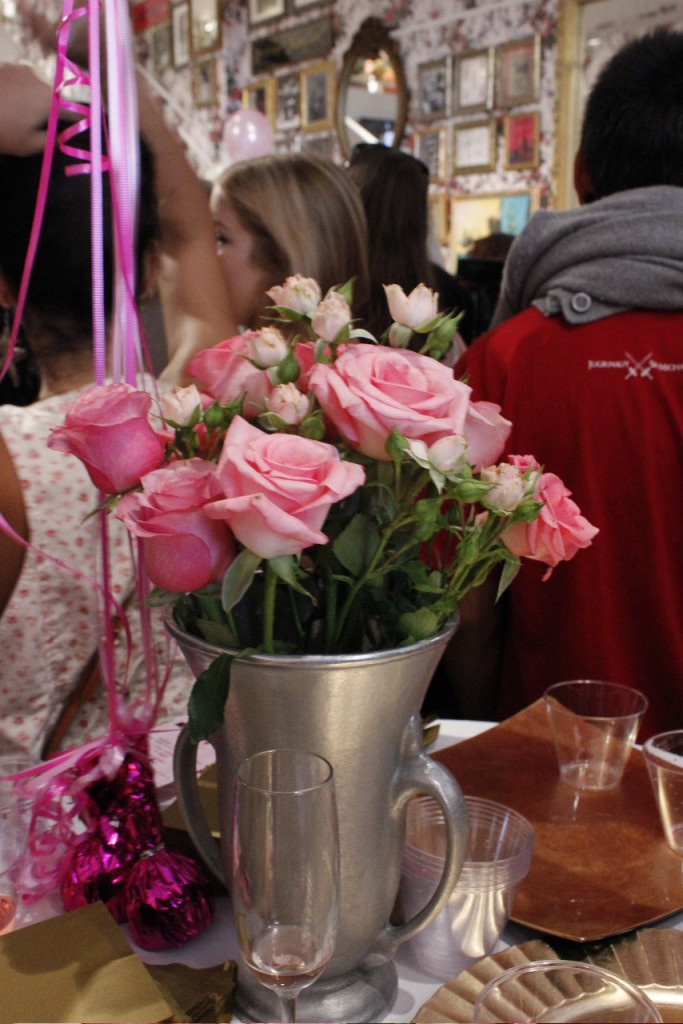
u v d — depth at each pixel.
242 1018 0.67
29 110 0.98
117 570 1.01
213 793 0.87
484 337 1.42
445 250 4.30
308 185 1.91
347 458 0.61
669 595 1.32
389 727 0.62
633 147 1.34
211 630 0.61
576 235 1.34
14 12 0.97
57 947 0.67
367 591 0.65
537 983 0.53
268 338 0.62
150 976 0.65
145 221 1.08
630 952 0.72
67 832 0.82
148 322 1.59
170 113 3.58
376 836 0.65
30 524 0.97
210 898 0.76
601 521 1.32
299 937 0.58
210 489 0.55
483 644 1.49
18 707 1.00
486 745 1.06
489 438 0.63
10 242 1.02
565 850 0.87
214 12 5.32
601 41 3.45
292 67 4.86
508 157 3.88
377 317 2.04
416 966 0.74
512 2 3.73
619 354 1.30
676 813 0.85
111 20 0.74
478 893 0.70
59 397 1.04
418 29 4.19
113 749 0.80
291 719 0.60
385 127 4.48
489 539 0.62
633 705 1.05
